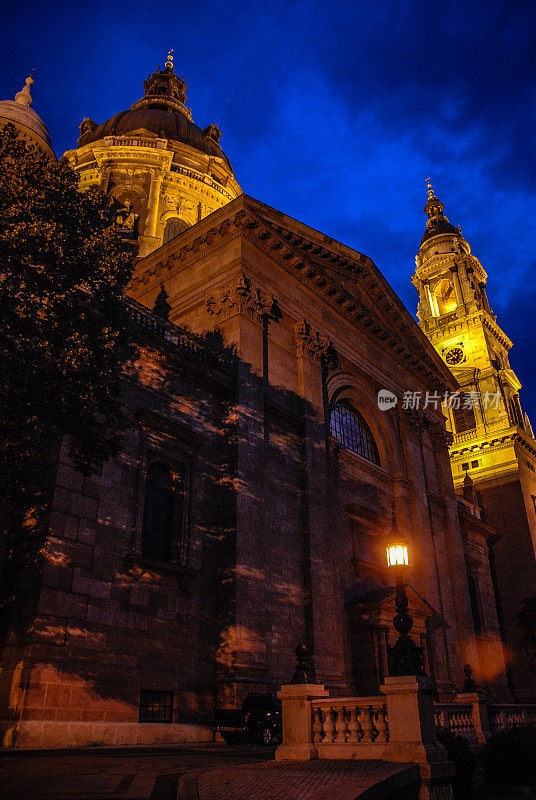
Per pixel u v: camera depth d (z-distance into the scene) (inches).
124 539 735.1
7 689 601.6
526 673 1765.5
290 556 927.7
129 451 781.9
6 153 589.3
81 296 589.9
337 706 451.2
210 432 909.2
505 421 2139.5
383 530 1168.2
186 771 373.7
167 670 725.9
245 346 979.3
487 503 2052.2
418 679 421.7
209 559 832.9
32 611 620.4
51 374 511.8
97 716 634.2
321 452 1056.8
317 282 1189.1
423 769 394.0
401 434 1366.9
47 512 663.1
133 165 1720.0
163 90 2266.2
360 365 1279.5
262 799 273.3
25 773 347.9
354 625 987.9
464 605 1326.3
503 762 581.3
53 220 580.1
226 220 1064.8
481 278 2600.9
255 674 782.5
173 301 1115.9
